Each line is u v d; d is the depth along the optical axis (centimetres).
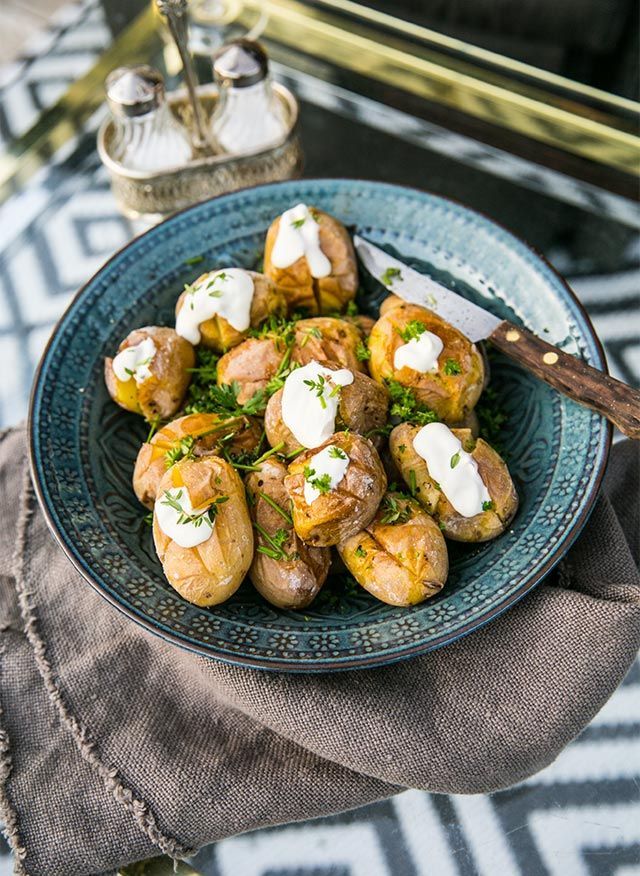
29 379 72
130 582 58
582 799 61
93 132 78
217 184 73
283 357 61
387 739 57
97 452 62
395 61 80
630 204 75
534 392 63
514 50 80
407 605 57
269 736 60
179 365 63
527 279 64
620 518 65
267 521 58
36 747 61
